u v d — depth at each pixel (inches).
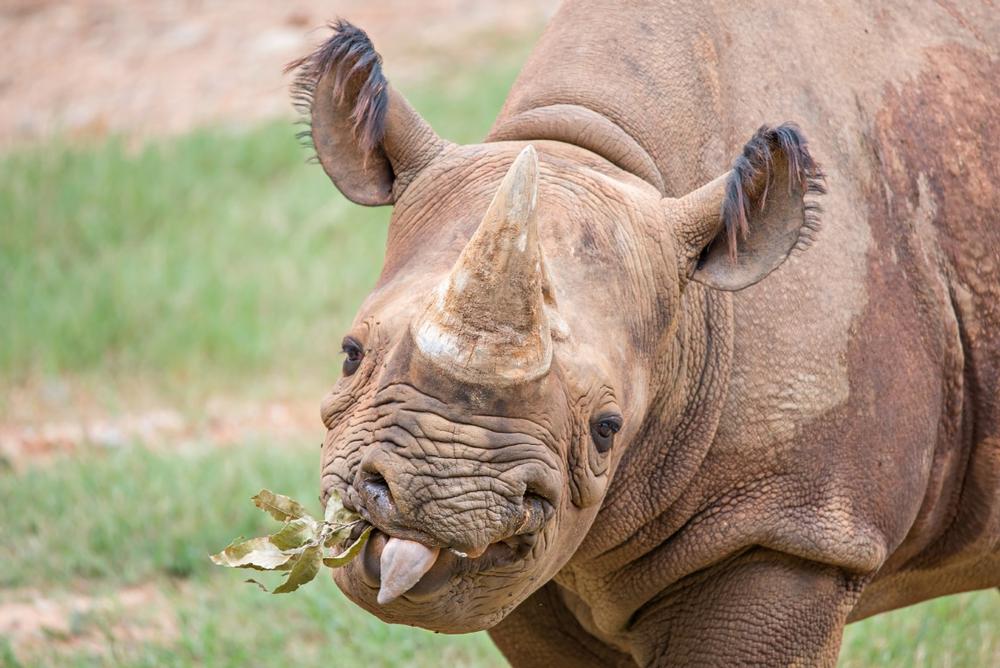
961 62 668.1
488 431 454.9
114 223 1790.1
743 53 626.8
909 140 638.5
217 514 1059.9
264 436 1267.2
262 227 1770.4
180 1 2819.9
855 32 649.6
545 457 465.1
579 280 517.7
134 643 888.3
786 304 592.1
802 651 600.1
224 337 1509.6
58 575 999.6
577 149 580.1
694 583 611.2
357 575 477.1
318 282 1627.7
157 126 2234.3
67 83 2461.9
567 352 494.3
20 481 1132.5
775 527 587.8
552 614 675.4
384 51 2453.2
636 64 609.0
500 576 485.7
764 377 588.7
